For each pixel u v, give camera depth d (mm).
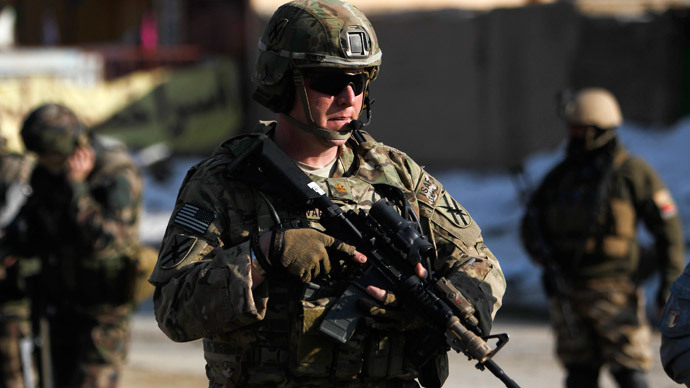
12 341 15578
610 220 15922
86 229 14156
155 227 40750
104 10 72250
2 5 71375
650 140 45750
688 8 49094
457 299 7590
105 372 14609
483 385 19969
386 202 7758
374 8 56875
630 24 48875
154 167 50406
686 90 49281
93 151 14695
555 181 16562
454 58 51344
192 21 57938
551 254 16359
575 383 16219
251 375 7660
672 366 7461
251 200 7699
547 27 49094
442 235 8148
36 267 15695
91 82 50375
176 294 7449
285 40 7672
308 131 7789
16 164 16406
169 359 22812
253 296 7312
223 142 7984
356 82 7727
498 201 41406
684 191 37969
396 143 53156
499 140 50156
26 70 48188
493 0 57844
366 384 7754
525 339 24453
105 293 14500
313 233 7316
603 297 15828
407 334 7848
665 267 15984
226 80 54844
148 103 51406
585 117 16203
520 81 49625
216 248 7578
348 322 7504
